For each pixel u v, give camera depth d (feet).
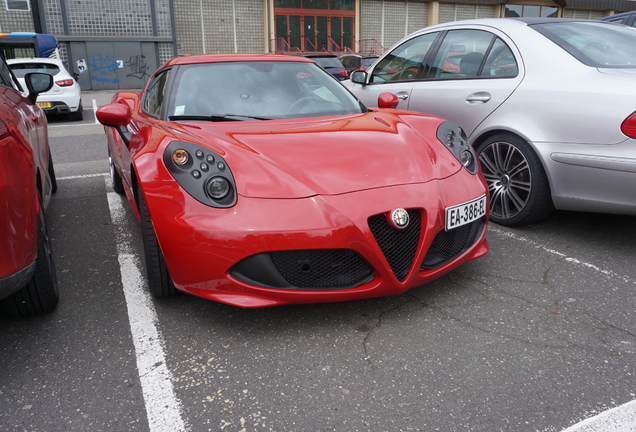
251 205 6.67
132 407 5.66
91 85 70.90
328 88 10.46
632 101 8.70
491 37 11.99
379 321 7.38
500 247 10.07
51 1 67.05
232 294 6.81
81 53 69.56
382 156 7.63
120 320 7.56
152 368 6.37
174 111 9.25
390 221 6.80
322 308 7.77
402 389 5.88
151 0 71.15
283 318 7.51
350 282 6.98
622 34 11.62
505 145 10.94
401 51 14.82
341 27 83.76
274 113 9.33
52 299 7.54
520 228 11.20
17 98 9.47
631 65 10.11
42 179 8.71
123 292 8.47
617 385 5.86
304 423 5.37
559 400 5.63
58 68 33.71
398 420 5.38
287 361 6.47
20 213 6.03
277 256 6.70
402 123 9.12
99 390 5.96
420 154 7.97
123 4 70.13
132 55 72.02
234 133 8.13
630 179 8.73
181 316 7.64
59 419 5.48
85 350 6.79
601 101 9.13
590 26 11.86
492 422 5.32
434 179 7.57
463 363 6.34
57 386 6.05
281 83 10.11
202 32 75.56
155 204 6.91
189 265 6.79
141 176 7.11
